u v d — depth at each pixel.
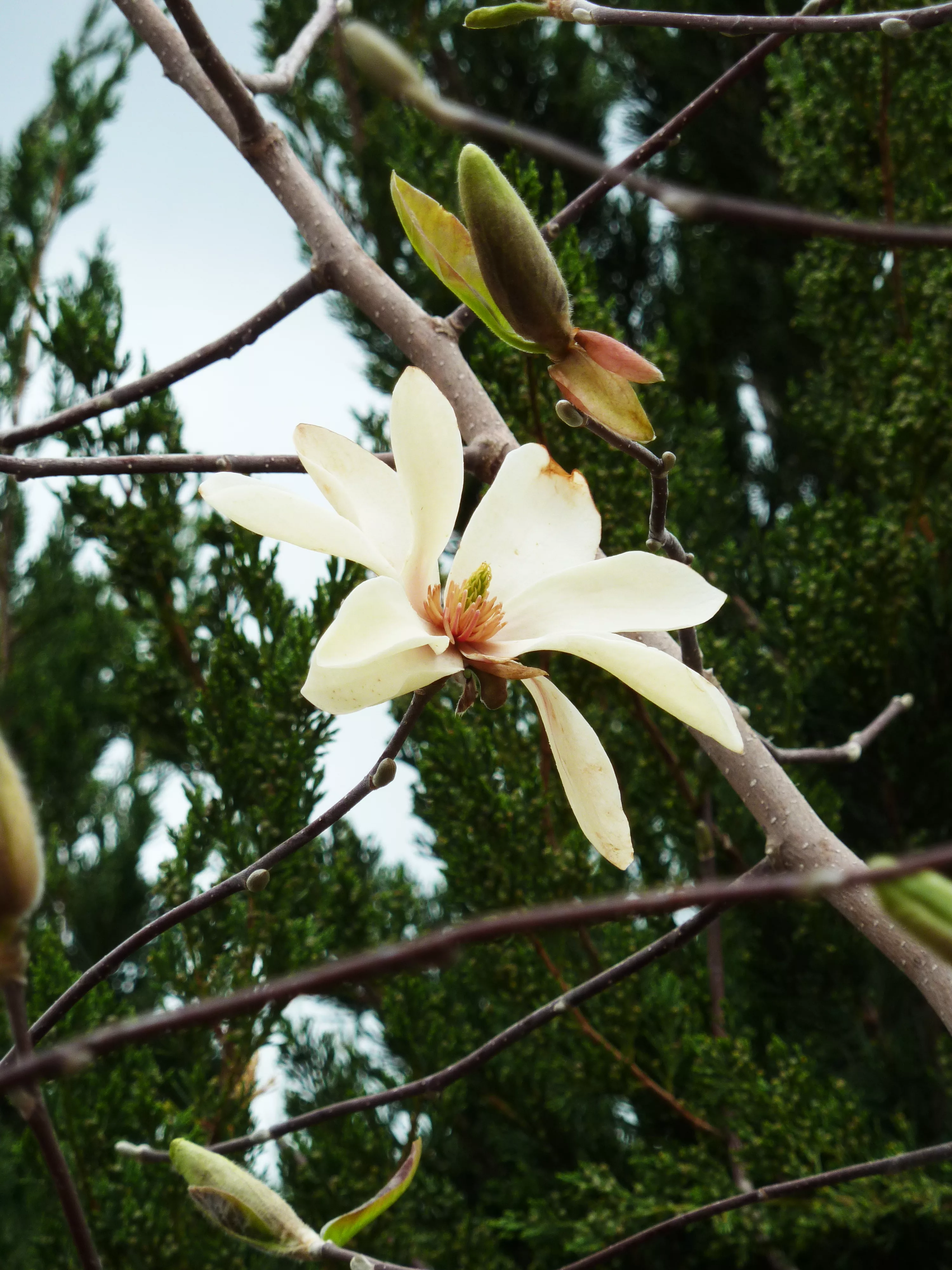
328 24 1.12
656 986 1.52
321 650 0.80
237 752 1.45
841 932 1.57
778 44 0.96
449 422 0.85
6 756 0.72
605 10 0.88
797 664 1.67
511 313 0.82
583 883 1.41
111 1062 1.44
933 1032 1.64
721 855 1.56
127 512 1.61
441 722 1.46
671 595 0.85
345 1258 0.84
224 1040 1.42
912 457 1.70
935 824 1.67
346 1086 1.58
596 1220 1.35
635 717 1.46
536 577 0.87
